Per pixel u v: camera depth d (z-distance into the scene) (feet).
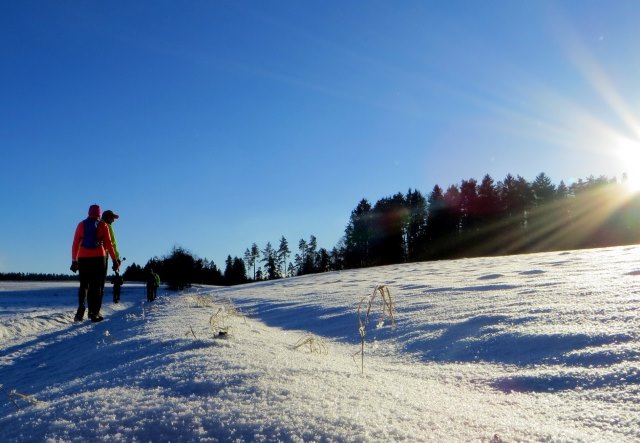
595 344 10.55
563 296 17.20
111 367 11.94
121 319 24.71
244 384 6.77
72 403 6.35
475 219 179.01
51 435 5.25
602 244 161.99
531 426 6.10
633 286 17.81
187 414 5.57
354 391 6.98
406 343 14.03
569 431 6.03
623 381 8.32
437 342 13.39
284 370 7.79
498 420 6.36
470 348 12.16
